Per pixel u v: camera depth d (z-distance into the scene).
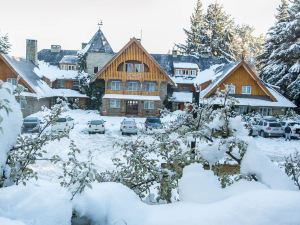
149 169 5.01
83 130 33.38
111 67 48.72
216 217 2.76
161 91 50.66
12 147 4.07
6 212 3.04
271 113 43.59
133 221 3.09
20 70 44.47
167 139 5.35
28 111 41.47
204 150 4.82
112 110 48.78
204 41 82.38
